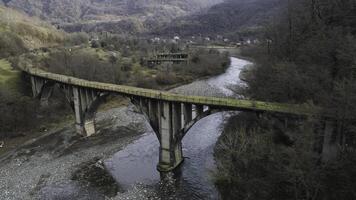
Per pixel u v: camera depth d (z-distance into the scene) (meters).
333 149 25.95
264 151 29.39
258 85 42.38
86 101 50.03
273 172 27.06
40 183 37.47
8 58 88.38
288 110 28.84
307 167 24.05
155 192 34.03
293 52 39.34
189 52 129.75
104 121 60.53
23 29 137.12
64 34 174.75
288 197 25.52
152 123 39.38
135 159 43.00
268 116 30.95
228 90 78.38
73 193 35.00
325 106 26.22
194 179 36.28
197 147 45.06
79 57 88.50
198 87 87.25
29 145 49.78
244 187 29.00
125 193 34.16
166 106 36.72
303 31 40.00
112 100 74.50
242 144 31.33
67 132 54.91
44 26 185.62
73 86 51.03
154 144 48.12
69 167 41.31
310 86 29.55
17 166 42.34
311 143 25.16
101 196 34.16
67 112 64.31
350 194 22.36
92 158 43.75
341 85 24.45
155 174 38.34
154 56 123.00
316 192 23.58
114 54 117.12
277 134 31.20
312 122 25.75
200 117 35.50
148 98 38.50
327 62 30.02
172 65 110.25
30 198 34.34
